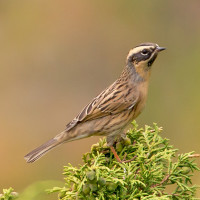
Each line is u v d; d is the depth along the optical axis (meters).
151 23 18.16
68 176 6.38
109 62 17.97
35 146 15.45
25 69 17.55
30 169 13.82
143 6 18.27
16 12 18.58
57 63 17.80
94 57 18.00
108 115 8.95
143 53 9.09
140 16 18.27
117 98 8.99
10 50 17.94
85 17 18.48
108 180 5.99
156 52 9.12
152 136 7.39
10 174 14.07
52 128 16.06
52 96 17.09
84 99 17.16
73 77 17.61
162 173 6.71
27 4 18.66
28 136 15.66
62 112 16.62
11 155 14.84
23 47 17.97
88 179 5.89
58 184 6.36
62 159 13.96
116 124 8.98
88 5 18.58
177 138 14.10
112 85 9.33
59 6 18.59
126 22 18.25
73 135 8.93
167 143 7.16
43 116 16.38
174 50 17.05
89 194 5.94
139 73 9.17
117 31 18.23
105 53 18.05
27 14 18.53
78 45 18.12
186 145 13.92
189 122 14.23
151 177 6.46
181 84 15.35
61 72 17.66
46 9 18.64
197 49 16.78
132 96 9.09
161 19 18.14
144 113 14.52
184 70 15.73
